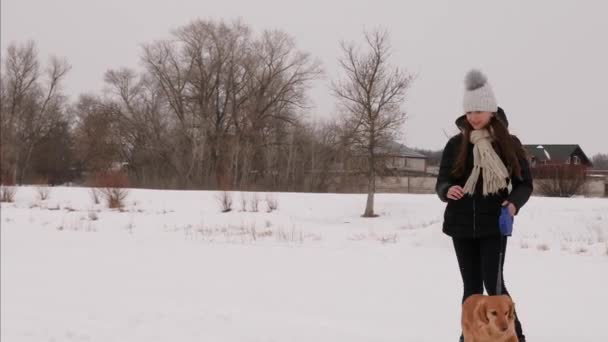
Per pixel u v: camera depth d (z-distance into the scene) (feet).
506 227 14.76
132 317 24.47
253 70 168.04
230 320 23.06
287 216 81.87
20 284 33.45
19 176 189.88
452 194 15.30
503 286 15.46
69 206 93.20
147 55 171.73
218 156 162.91
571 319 21.36
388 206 88.58
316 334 20.42
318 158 153.58
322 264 38.22
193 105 169.48
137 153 178.60
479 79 15.43
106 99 182.70
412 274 33.65
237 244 50.88
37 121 196.24
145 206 90.99
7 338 22.09
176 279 34.14
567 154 160.56
